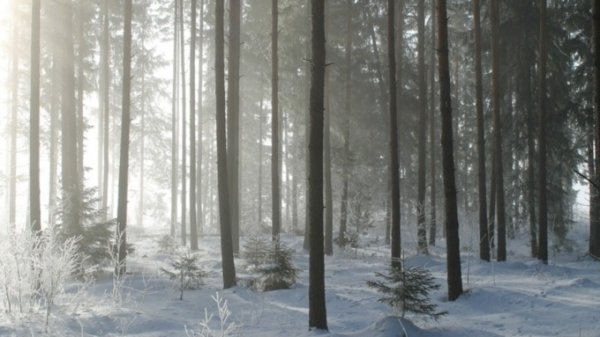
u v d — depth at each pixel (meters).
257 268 14.40
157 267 17.66
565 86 22.73
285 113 38.28
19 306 9.76
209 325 9.73
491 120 25.39
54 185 31.92
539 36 21.75
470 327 9.45
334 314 11.01
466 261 18.88
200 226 35.62
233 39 22.27
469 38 24.86
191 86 25.61
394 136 16.44
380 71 28.22
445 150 12.63
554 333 8.85
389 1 16.62
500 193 19.56
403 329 8.43
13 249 9.93
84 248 14.41
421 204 22.56
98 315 9.76
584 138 22.84
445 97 12.64
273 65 20.08
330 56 24.11
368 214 26.89
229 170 21.77
